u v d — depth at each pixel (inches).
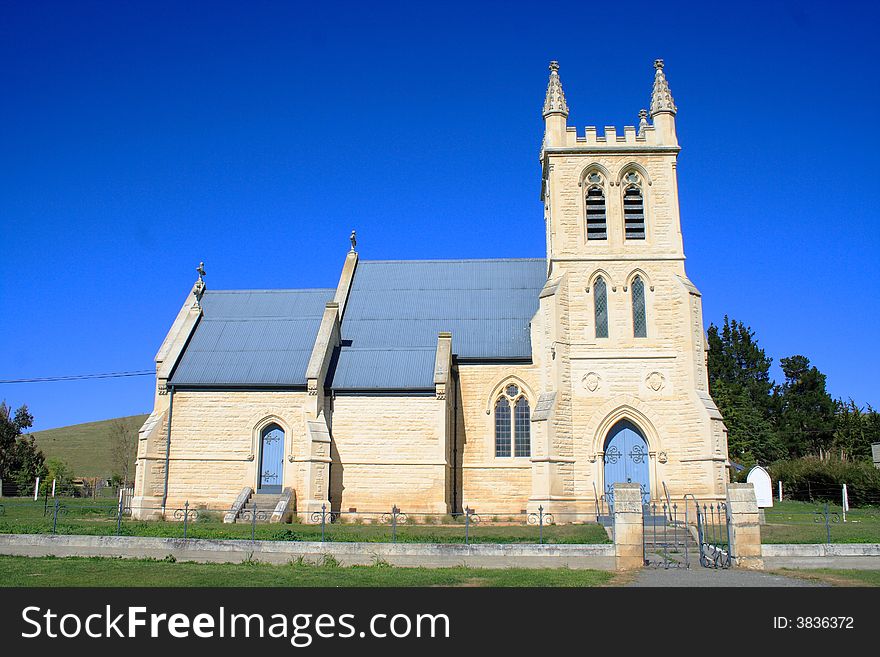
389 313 2015.3
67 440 5103.3
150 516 1740.9
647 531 1435.8
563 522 1590.8
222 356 1905.8
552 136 1808.6
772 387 4028.1
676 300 1710.1
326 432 1723.7
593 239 1771.7
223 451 1798.7
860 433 3144.7
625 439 1685.5
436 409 1761.8
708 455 1598.2
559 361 1681.8
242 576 962.1
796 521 1622.8
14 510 1860.2
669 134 1788.9
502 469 1791.3
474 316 1978.3
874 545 1085.8
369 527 1476.4
